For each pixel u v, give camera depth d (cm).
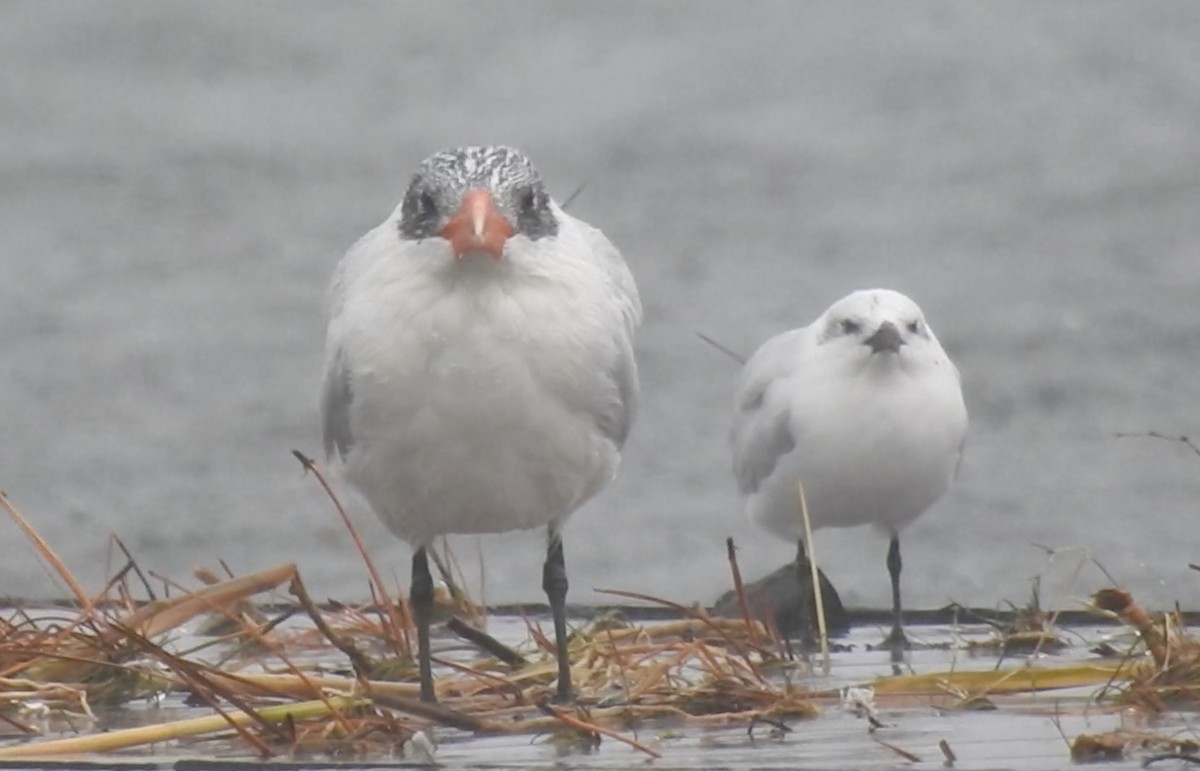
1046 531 1728
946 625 1223
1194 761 853
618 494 1850
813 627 1180
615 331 946
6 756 894
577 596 1591
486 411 912
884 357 1277
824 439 1283
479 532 990
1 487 1908
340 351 940
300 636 1111
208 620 1134
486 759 885
